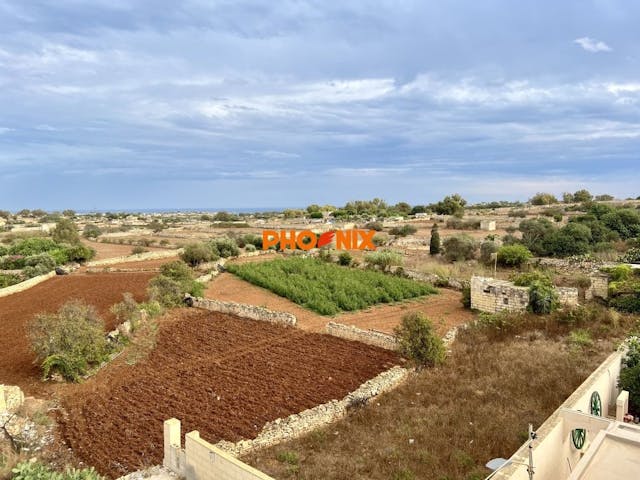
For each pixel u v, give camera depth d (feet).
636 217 157.38
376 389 49.98
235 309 86.07
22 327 77.30
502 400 46.01
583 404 36.52
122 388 52.29
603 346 59.57
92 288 109.70
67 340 55.16
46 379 54.08
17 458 36.29
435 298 100.58
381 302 97.19
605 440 27.25
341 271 120.98
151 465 36.17
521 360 56.08
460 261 130.62
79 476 31.35
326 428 43.14
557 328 68.95
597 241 141.79
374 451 37.91
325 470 34.63
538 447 29.43
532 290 78.43
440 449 37.60
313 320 83.71
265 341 70.13
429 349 56.95
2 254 153.79
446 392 49.08
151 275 125.59
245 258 155.63
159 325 78.13
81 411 46.55
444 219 283.59
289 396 50.11
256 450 38.63
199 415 45.44
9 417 42.50
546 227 154.30
